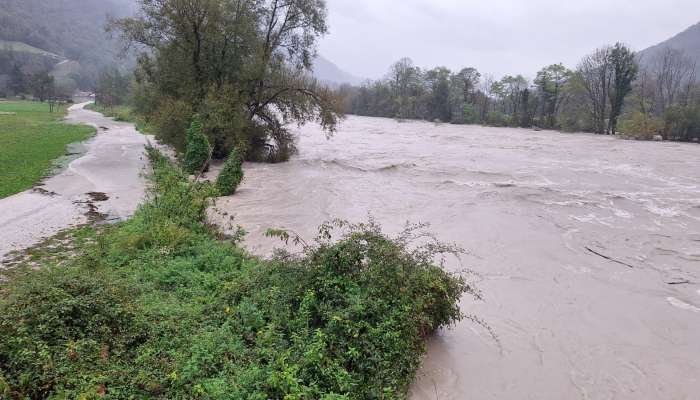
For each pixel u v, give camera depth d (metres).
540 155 33.56
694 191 19.77
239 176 19.22
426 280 7.02
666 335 8.16
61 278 6.93
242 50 28.67
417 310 6.73
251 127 28.39
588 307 9.13
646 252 12.14
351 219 15.10
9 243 11.76
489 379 6.77
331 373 5.73
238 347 6.19
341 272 7.07
